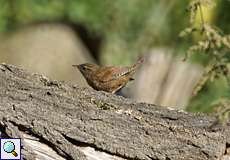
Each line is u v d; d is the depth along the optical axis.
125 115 8.90
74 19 20.31
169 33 16.45
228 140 8.71
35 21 23.08
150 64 17.69
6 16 19.52
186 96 16.88
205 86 12.15
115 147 8.71
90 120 8.79
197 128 8.80
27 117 8.77
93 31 20.48
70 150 8.71
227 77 8.58
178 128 8.80
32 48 22.52
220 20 14.11
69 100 8.91
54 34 23.14
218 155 8.62
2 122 8.77
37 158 8.74
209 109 12.10
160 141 8.72
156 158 8.69
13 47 22.38
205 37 8.98
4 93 8.89
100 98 9.02
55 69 22.25
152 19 16.97
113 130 8.77
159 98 16.91
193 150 8.66
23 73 9.13
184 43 14.93
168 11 16.38
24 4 19.64
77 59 22.53
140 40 17.73
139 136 8.75
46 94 8.93
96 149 8.76
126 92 17.83
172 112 8.98
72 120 8.78
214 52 8.69
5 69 9.16
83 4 19.45
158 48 17.58
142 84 17.66
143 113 8.96
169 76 17.05
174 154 8.68
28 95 8.89
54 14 20.28
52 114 8.79
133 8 17.62
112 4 17.83
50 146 8.77
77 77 22.39
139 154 8.70
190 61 14.96
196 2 8.71
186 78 17.05
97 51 22.30
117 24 17.98
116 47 18.48
